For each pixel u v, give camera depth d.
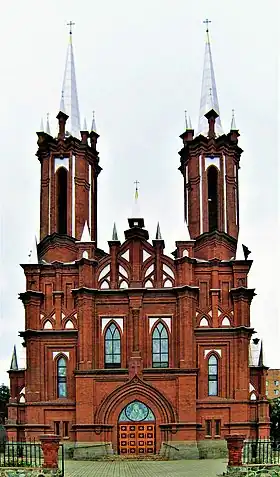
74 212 67.50
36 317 64.31
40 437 39.16
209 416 61.88
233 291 64.12
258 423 62.09
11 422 63.38
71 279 65.19
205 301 64.56
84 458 60.25
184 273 63.59
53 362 63.47
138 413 61.62
